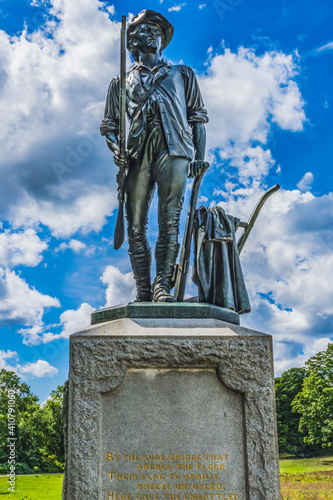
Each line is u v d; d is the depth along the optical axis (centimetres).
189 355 521
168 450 505
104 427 508
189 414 514
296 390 3228
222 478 501
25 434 2316
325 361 3056
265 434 511
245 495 500
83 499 488
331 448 2958
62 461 2333
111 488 494
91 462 497
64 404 540
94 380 514
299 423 3077
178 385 520
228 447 509
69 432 504
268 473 502
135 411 512
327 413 2948
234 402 521
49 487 1703
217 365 524
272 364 528
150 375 521
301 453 3047
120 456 502
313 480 1753
